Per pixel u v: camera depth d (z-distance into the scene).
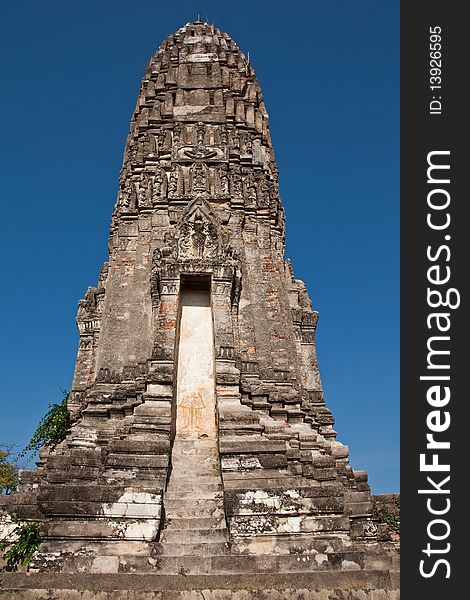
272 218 26.95
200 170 26.23
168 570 13.20
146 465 16.05
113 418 20.55
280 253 26.55
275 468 16.34
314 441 20.45
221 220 25.27
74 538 13.70
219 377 19.72
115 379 21.92
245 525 14.32
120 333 23.09
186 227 23.20
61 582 12.35
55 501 14.12
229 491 14.77
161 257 23.06
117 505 14.27
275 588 12.47
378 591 12.66
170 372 19.84
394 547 17.91
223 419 17.88
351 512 17.80
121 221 25.95
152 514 14.28
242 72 32.00
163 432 17.62
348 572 13.06
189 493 16.81
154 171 26.86
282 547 13.99
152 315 23.05
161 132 28.31
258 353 22.78
